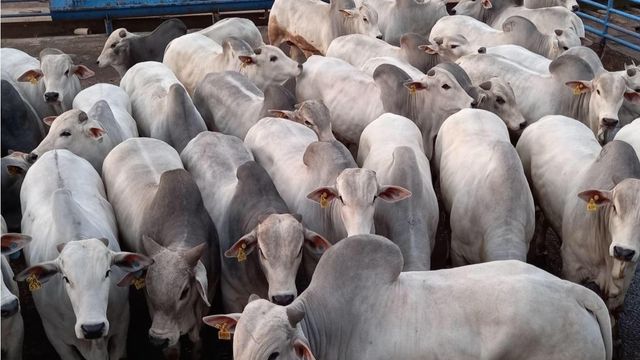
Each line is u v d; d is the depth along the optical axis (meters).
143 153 5.02
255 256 4.08
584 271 4.50
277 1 8.75
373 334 3.31
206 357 4.46
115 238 4.39
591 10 11.11
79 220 4.11
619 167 4.31
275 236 3.80
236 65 6.72
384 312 3.32
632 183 3.94
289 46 9.21
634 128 5.26
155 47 7.87
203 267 3.96
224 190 4.68
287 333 2.97
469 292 3.28
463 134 4.98
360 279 3.35
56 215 4.07
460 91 5.64
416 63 6.82
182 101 5.70
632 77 6.19
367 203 3.98
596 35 9.95
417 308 3.30
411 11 8.33
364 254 3.37
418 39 6.84
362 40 7.25
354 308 3.34
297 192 4.70
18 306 3.79
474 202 4.43
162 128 5.83
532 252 5.39
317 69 6.50
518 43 7.31
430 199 4.57
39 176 4.68
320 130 5.24
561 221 4.72
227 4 10.30
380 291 3.35
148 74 6.60
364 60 7.11
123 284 3.88
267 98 5.71
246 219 4.25
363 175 4.02
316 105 5.27
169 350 4.14
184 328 3.98
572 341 3.23
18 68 6.96
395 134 5.09
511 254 4.11
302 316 3.01
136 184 4.71
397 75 5.89
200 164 5.00
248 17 11.31
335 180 4.40
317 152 4.57
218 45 7.41
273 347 2.93
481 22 8.18
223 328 3.30
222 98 6.15
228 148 5.08
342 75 6.31
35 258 4.15
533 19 8.08
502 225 4.22
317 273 3.40
